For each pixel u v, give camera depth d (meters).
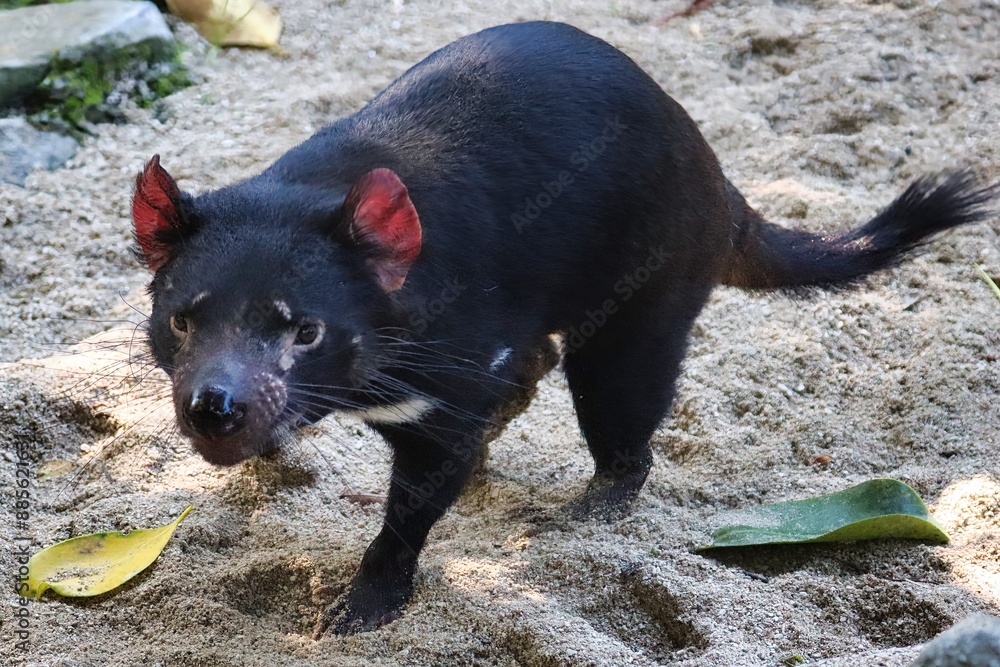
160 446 7.85
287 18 12.59
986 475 7.45
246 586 6.79
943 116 11.19
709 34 12.37
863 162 10.70
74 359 8.55
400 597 6.68
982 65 11.67
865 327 9.02
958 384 8.37
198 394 5.25
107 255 9.77
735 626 6.30
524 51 6.82
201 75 11.77
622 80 6.84
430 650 6.20
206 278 5.57
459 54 6.86
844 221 9.93
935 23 12.20
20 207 10.05
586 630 6.27
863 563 6.80
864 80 11.52
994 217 9.77
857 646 6.13
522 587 6.73
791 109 11.39
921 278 9.39
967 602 6.27
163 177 5.71
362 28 12.48
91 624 6.43
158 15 11.79
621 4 12.80
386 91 6.92
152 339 5.88
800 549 6.93
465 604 6.52
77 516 7.22
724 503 7.63
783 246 7.83
